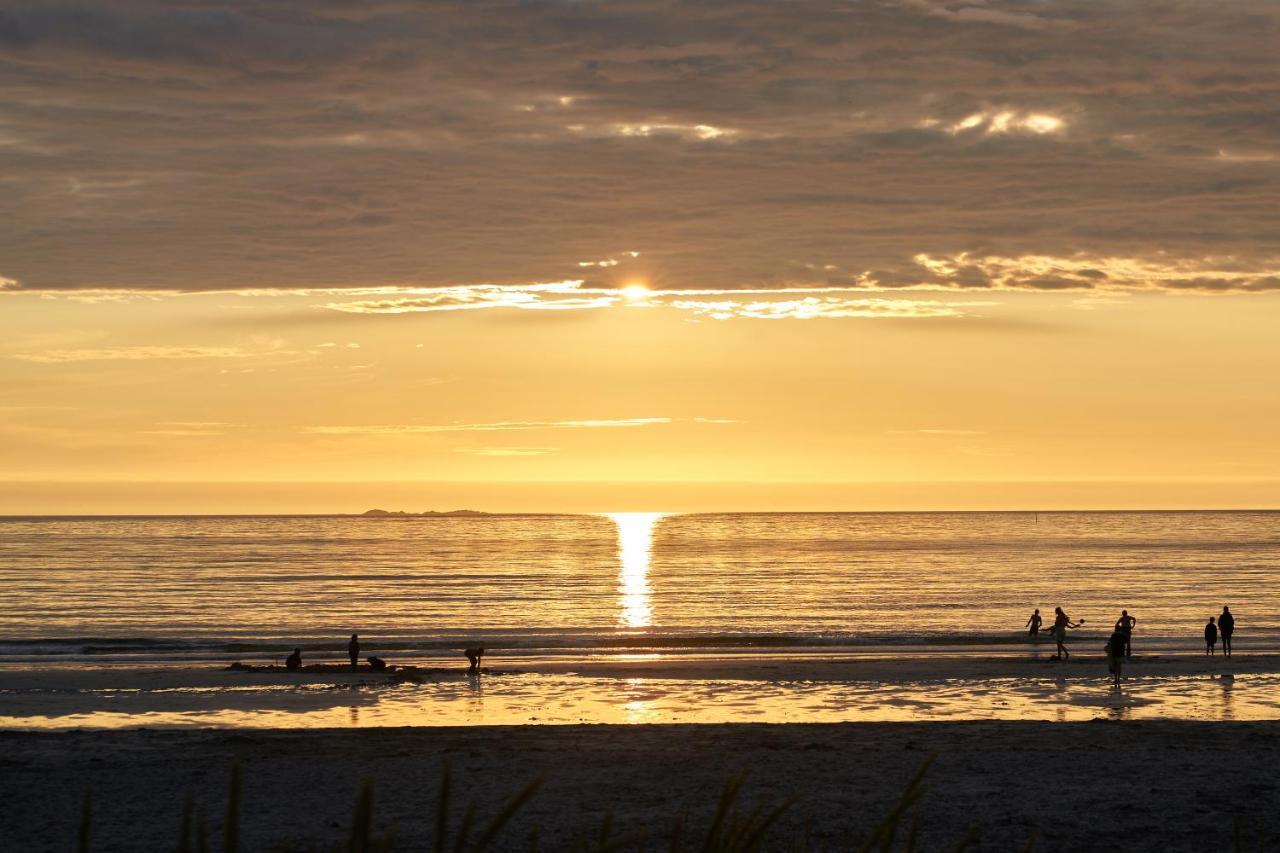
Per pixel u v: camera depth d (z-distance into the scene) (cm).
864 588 11912
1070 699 3719
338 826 1984
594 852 287
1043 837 1928
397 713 3481
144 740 2802
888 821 315
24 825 1997
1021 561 17412
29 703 3678
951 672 4425
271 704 3662
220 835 1933
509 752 2612
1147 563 16762
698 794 2212
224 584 12950
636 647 6047
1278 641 6303
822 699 3759
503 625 8019
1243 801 2166
